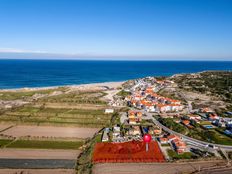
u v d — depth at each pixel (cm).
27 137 11150
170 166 8600
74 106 16800
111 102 18100
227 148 10106
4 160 8988
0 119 13750
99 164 8719
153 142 10719
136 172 8156
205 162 8906
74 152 9806
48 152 9744
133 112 15150
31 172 8144
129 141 10844
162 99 18225
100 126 13012
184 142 10550
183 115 14950
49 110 15775
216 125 13125
